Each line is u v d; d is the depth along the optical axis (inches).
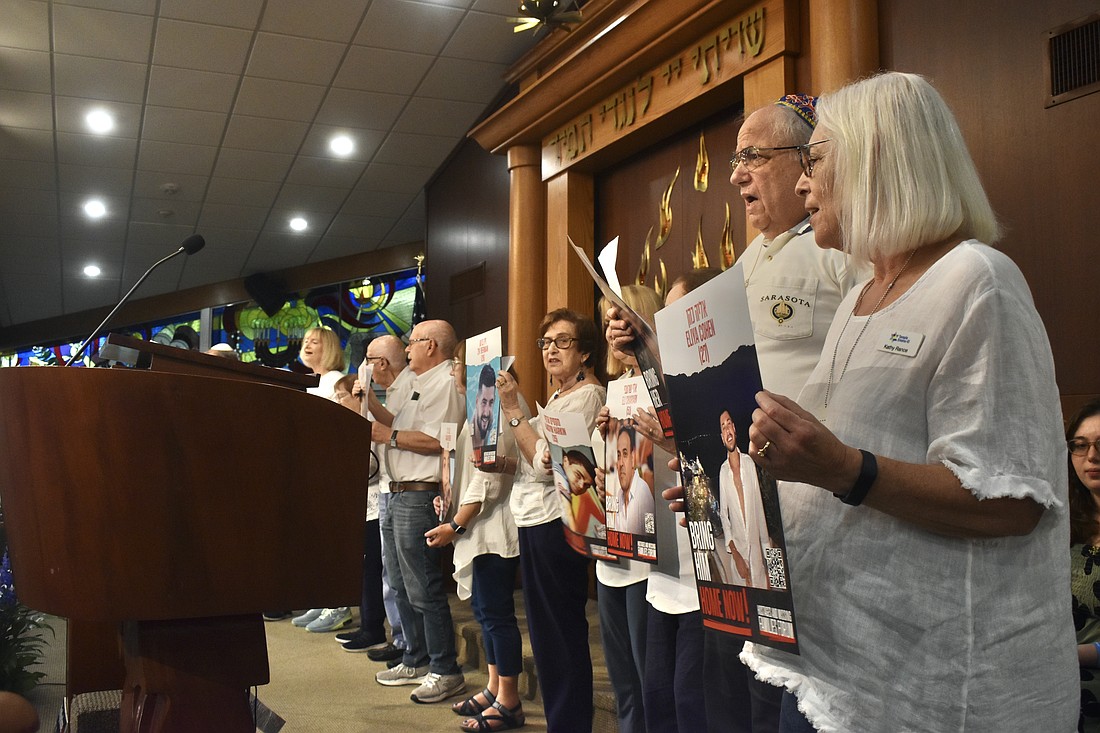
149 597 46.1
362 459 53.4
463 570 129.6
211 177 318.0
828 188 47.7
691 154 176.7
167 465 46.8
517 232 215.3
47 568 46.1
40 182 321.1
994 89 112.0
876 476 38.1
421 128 273.9
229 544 48.3
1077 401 100.0
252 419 49.4
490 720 121.0
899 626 39.5
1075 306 101.1
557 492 94.5
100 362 69.2
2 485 49.3
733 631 45.6
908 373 40.9
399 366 170.2
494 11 211.5
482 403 112.2
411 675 148.5
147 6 207.5
